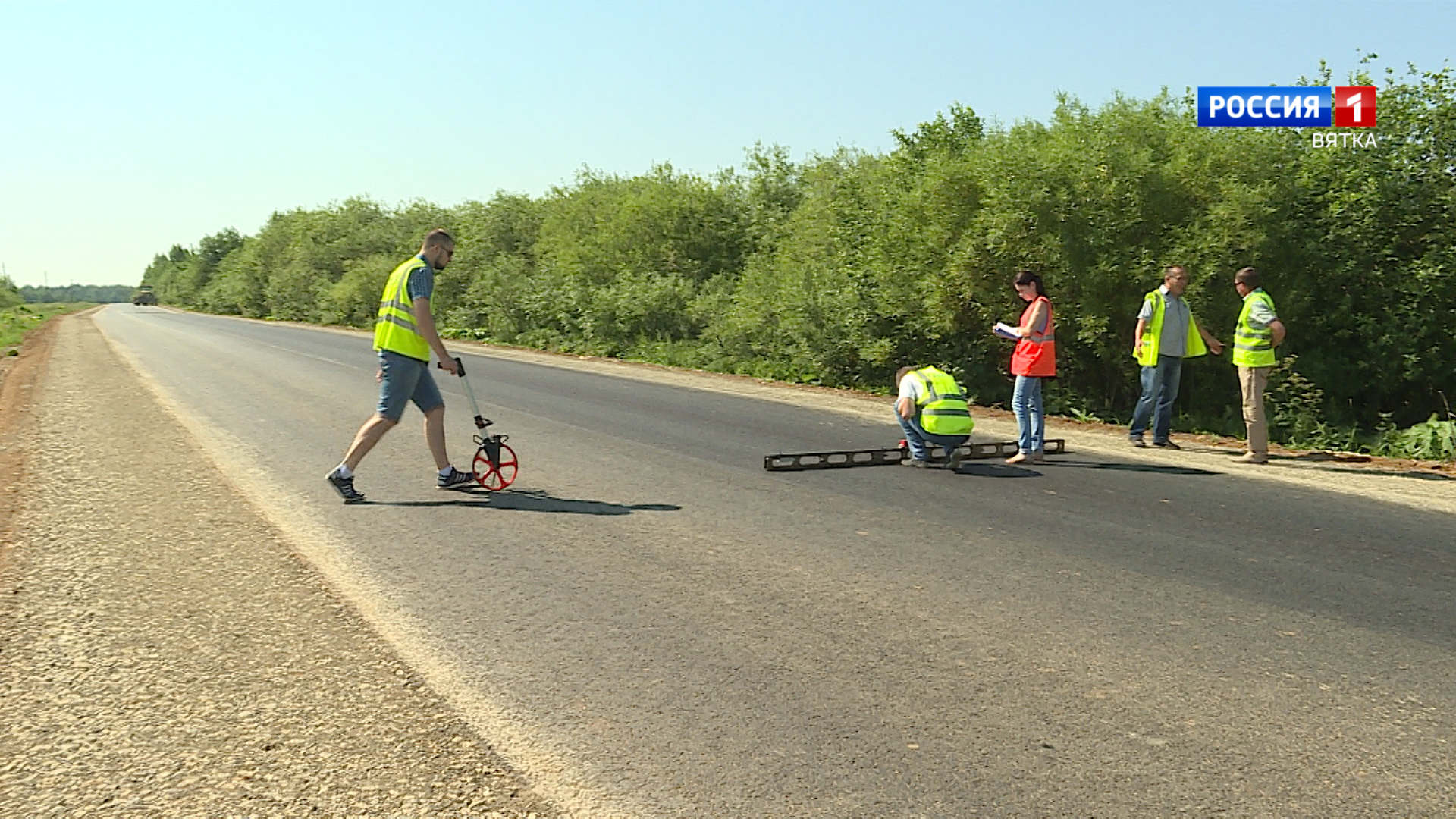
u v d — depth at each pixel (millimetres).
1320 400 13328
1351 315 13539
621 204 32750
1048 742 3455
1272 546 6035
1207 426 13172
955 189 15414
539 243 36125
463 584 5297
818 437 10523
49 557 5770
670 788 3158
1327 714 3680
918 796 3090
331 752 3412
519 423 11430
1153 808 3012
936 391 8508
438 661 4230
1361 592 5141
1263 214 12938
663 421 11719
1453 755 3357
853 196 20562
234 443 9945
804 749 3410
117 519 6699
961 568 5559
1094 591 5148
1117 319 14211
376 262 47938
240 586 5242
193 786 3184
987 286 14953
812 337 18656
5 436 10617
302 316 56031
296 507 7102
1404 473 8625
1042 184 13969
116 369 19562
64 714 3715
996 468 8734
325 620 4742
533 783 3197
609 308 26422
